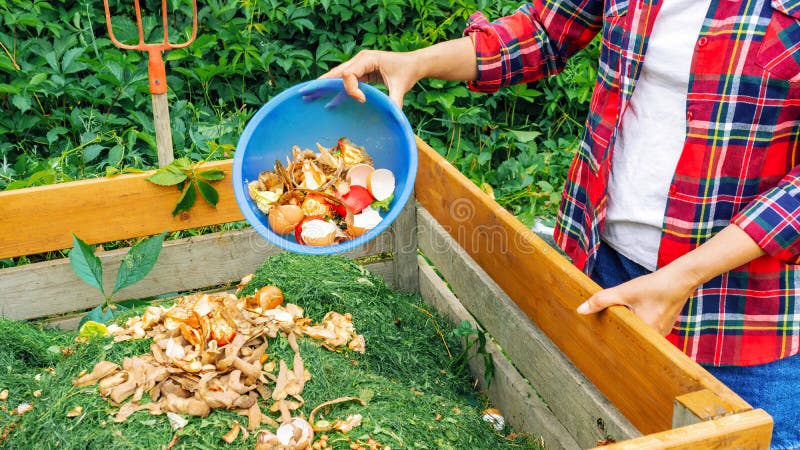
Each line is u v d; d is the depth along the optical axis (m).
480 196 1.92
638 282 1.35
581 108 4.20
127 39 3.53
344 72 1.66
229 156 3.07
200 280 2.39
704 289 1.50
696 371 1.18
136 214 2.17
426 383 2.07
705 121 1.39
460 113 3.75
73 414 1.58
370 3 3.82
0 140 3.34
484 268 1.98
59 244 2.11
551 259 1.59
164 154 2.47
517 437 1.93
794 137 1.38
